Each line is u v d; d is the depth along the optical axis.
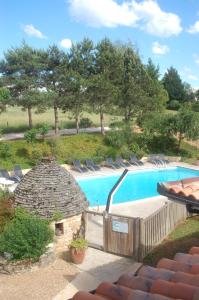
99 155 44.47
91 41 47.59
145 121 50.47
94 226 22.27
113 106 50.25
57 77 45.97
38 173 19.83
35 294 14.78
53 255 17.66
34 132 42.19
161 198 29.83
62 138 45.75
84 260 17.95
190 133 47.16
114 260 18.06
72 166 40.91
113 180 37.69
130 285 6.49
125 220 18.19
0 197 19.38
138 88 49.88
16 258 16.61
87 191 33.88
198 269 7.22
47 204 18.91
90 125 58.38
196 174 41.38
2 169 34.38
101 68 48.59
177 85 93.62
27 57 44.59
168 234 20.95
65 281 15.88
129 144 47.62
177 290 5.96
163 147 50.44
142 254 18.00
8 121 63.50
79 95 46.38
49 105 44.50
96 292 6.23
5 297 14.52
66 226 19.14
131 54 51.91
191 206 8.89
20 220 17.44
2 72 45.12
